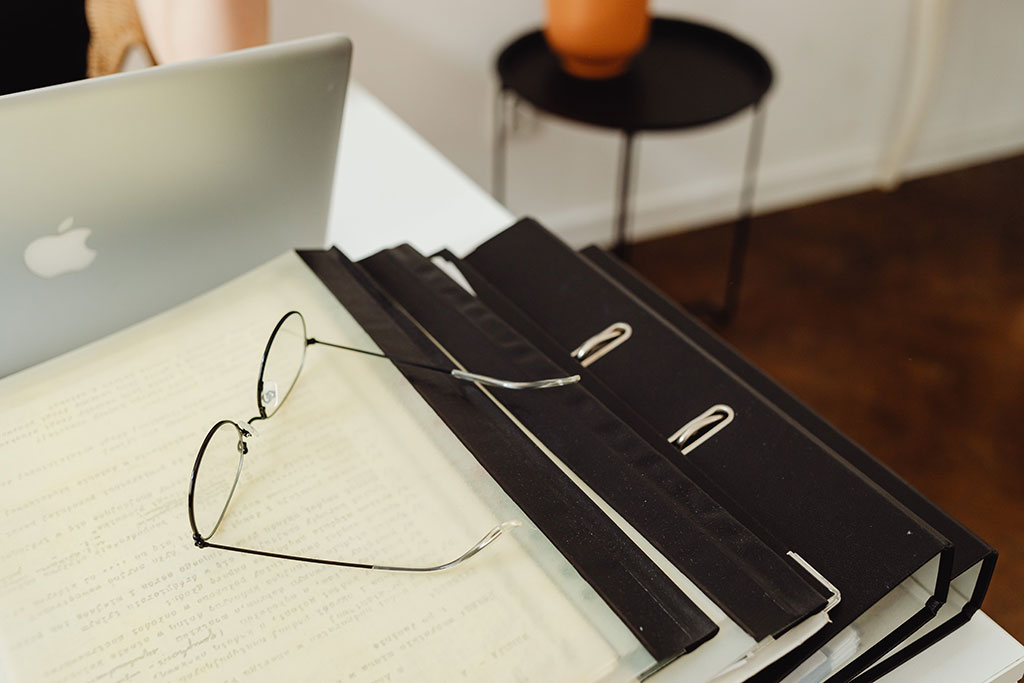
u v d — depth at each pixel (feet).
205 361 1.83
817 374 6.04
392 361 1.82
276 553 1.51
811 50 6.92
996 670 1.81
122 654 1.39
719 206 7.38
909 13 7.02
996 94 7.97
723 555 1.49
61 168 1.73
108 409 1.74
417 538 1.53
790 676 1.57
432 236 2.80
